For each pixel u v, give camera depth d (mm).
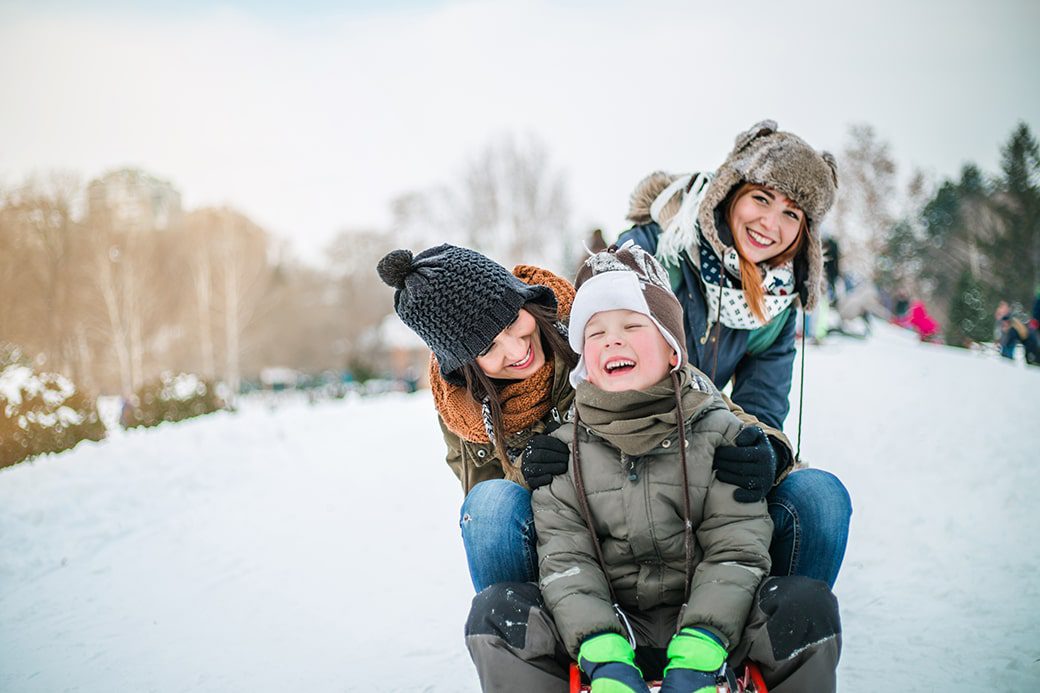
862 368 12516
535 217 40688
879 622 3178
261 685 2928
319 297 57312
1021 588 3422
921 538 4312
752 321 2828
